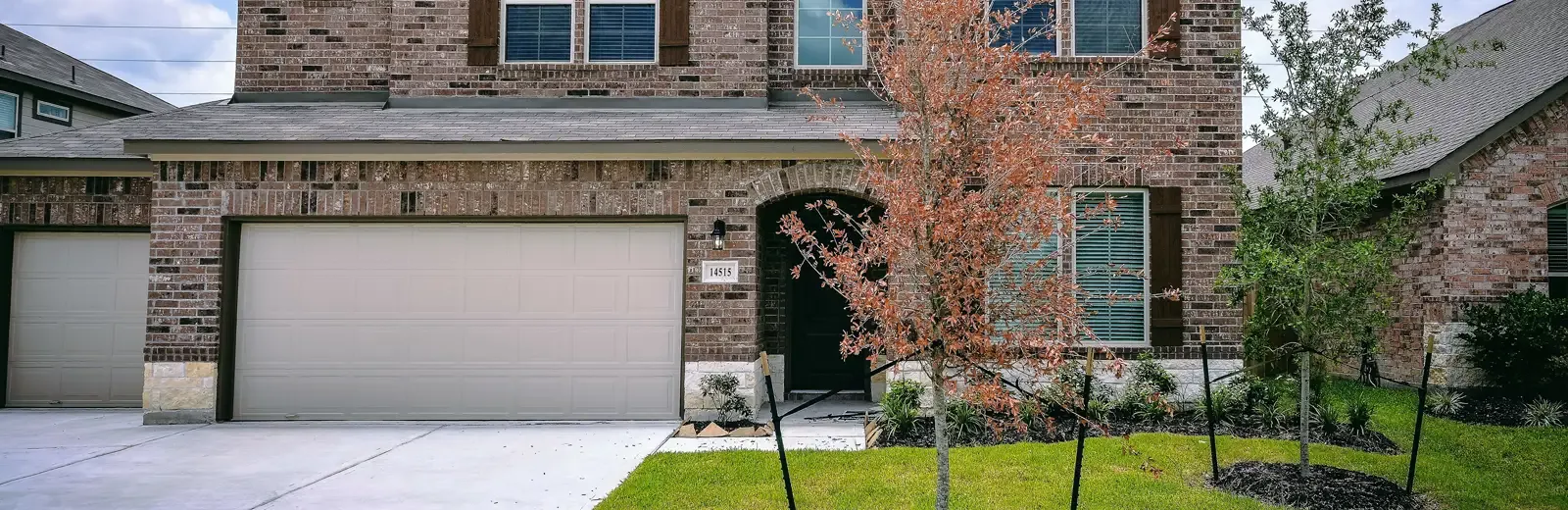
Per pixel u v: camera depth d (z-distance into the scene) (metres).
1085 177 9.84
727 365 9.41
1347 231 7.32
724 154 9.23
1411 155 12.20
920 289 4.77
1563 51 11.88
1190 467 6.98
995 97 4.75
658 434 8.72
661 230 9.72
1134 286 9.91
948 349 4.60
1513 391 10.72
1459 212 11.16
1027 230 4.67
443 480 6.75
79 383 10.90
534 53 10.95
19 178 10.70
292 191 9.56
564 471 7.07
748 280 9.45
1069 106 4.73
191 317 9.53
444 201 9.54
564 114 10.40
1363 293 6.59
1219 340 9.74
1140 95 9.96
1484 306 10.91
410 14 10.79
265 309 9.73
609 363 9.67
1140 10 10.27
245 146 9.25
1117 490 6.14
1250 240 6.91
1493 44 7.31
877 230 4.92
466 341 9.71
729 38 10.70
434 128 9.72
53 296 10.98
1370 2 6.65
